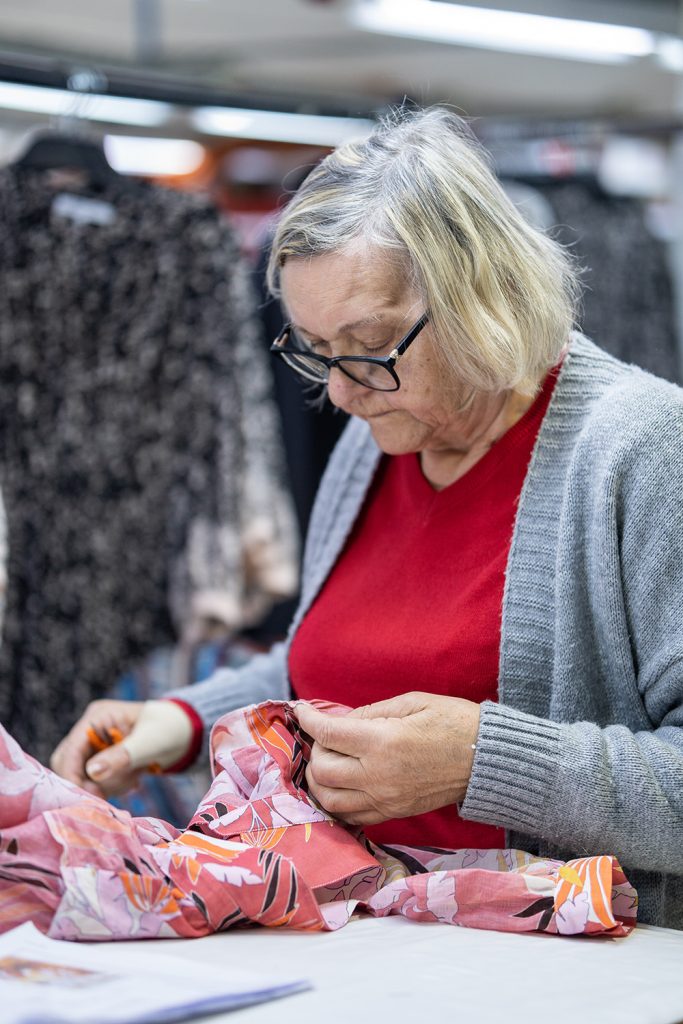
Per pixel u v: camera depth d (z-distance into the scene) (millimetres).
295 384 2293
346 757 1091
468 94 3992
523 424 1258
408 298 1136
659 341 3211
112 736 1459
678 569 1118
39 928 957
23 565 2004
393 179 1138
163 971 833
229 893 982
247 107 2002
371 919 1069
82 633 2061
